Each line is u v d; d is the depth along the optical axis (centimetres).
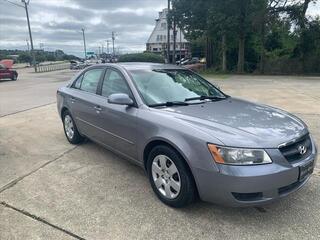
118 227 335
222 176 313
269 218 347
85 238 317
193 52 6750
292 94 1400
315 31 3084
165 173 372
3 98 1370
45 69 5206
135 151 418
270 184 311
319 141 620
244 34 3303
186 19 3441
